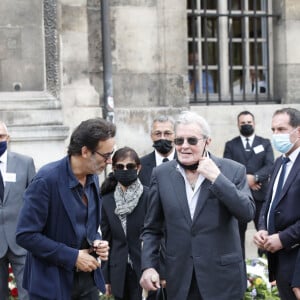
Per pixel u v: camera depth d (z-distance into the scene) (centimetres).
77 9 1159
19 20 1095
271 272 734
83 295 614
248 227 1270
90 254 607
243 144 1173
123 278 772
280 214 715
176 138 639
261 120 1304
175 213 639
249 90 1342
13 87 1094
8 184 841
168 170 653
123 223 772
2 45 1091
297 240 702
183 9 1251
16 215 840
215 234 633
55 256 589
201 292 629
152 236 666
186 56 1258
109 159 600
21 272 839
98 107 1175
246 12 1333
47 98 1099
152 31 1237
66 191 596
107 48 1189
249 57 1341
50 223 598
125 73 1227
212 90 1328
